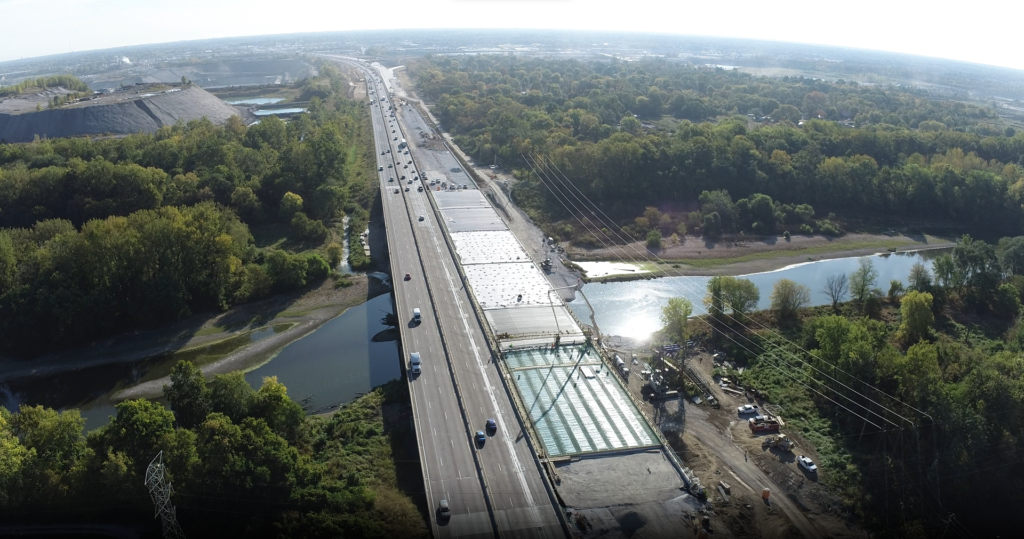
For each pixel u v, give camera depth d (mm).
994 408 138000
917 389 143000
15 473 112188
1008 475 132375
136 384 177500
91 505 115438
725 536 117062
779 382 170125
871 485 131500
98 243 197875
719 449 144750
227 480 119000
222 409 137125
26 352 188375
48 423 123688
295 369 184250
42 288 191125
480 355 168250
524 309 198625
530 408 147500
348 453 143000
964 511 128250
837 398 157875
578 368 166250
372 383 177250
